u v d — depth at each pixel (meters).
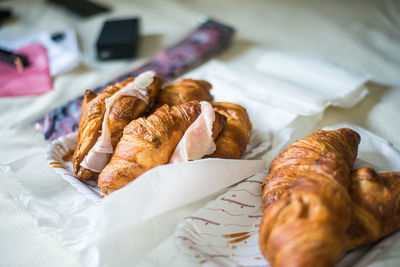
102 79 0.69
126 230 0.39
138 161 0.41
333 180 0.36
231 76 0.62
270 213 0.35
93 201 0.41
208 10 0.95
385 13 0.90
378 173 0.40
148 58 0.75
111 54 0.74
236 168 0.44
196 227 0.39
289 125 0.52
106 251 0.38
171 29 0.86
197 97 0.49
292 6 0.96
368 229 0.37
